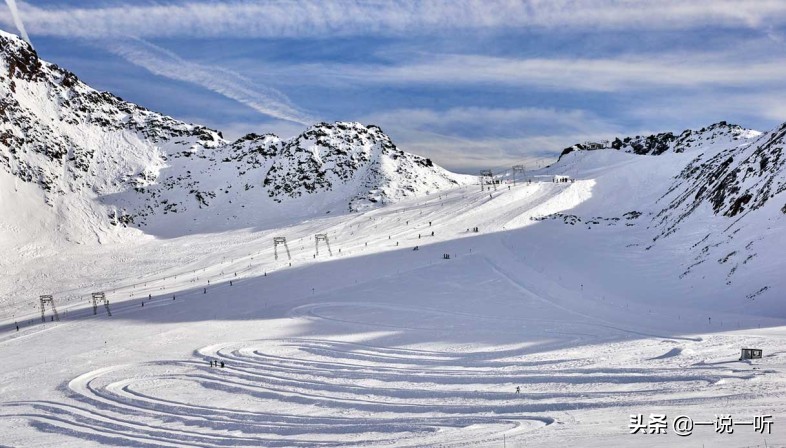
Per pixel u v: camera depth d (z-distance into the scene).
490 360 61.12
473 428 38.91
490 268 116.56
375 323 85.94
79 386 63.19
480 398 47.16
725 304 81.94
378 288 108.44
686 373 46.03
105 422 51.34
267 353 72.56
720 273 92.75
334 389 55.25
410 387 53.31
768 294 78.81
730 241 99.88
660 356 54.97
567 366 54.38
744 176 116.06
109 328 94.69
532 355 61.66
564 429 35.03
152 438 46.34
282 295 107.94
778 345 54.28
